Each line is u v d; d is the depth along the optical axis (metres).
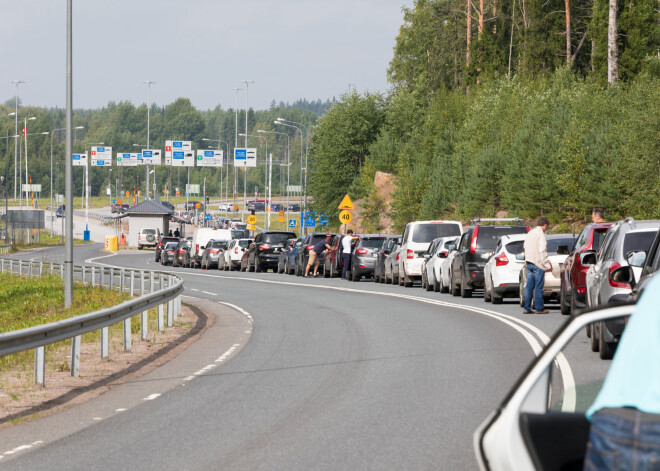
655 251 24.02
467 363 28.48
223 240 125.00
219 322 45.81
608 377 8.32
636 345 8.09
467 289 56.00
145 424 20.16
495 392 23.19
